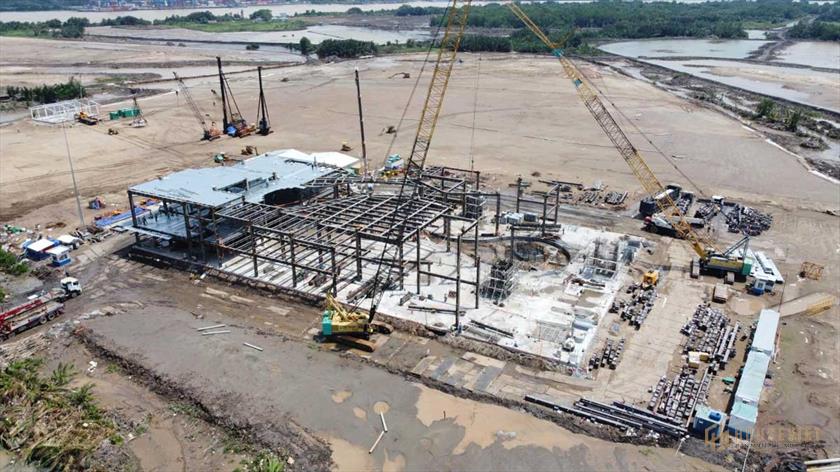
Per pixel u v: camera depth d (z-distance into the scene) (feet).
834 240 255.50
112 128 444.14
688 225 248.11
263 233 232.32
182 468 136.46
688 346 176.86
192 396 157.79
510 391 160.76
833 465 133.69
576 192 314.96
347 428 147.43
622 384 162.50
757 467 134.92
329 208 245.04
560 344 179.63
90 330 187.83
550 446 141.18
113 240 257.96
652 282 214.69
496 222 257.96
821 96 581.53
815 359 174.40
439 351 178.81
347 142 411.13
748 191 317.01
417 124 457.68
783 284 217.56
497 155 380.58
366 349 179.11
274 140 420.77
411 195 257.96
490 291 209.05
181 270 230.68
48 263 236.22
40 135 428.15
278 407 154.10
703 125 456.45
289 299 208.74
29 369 167.53
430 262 214.28
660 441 142.31
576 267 229.86
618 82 638.12
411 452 140.15
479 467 135.44
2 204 299.38
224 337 185.16
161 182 248.93
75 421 148.77
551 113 494.18
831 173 345.51
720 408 152.35
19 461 139.74
